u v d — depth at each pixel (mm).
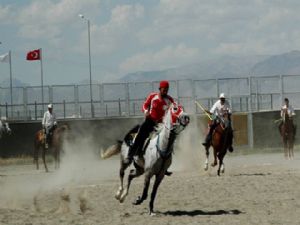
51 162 42219
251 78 49750
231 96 49469
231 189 21875
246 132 48375
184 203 19234
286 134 37969
